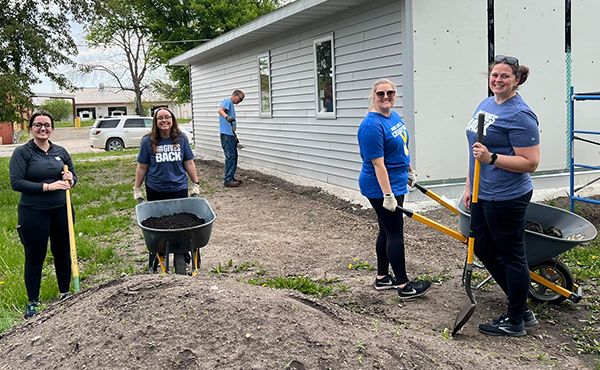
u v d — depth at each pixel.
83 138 42.59
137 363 2.89
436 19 8.43
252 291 3.53
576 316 4.55
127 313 3.27
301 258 6.60
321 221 8.62
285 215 9.23
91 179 15.52
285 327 3.08
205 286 3.49
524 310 4.19
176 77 37.12
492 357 3.61
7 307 5.20
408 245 6.88
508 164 3.93
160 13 36.06
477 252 4.41
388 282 5.27
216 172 15.30
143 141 5.76
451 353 3.38
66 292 5.36
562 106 9.49
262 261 6.50
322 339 3.05
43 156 5.03
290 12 10.37
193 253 4.56
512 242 4.10
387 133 4.76
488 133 4.09
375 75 9.30
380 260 5.25
